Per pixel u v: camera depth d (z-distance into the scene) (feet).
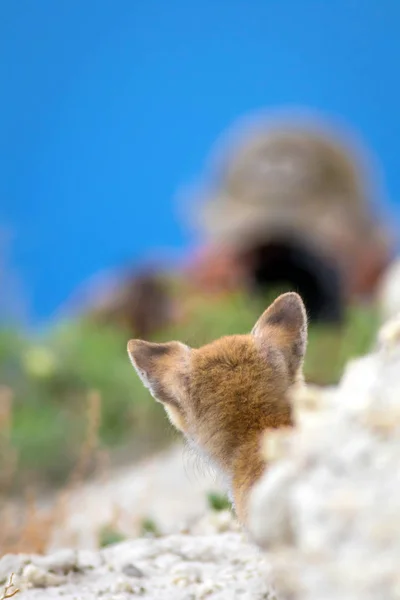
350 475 16.71
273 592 25.54
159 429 71.61
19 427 68.95
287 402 27.09
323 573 16.51
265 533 17.42
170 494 53.21
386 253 102.99
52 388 75.36
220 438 27.07
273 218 100.42
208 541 32.35
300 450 17.60
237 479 26.40
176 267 97.09
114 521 40.57
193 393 28.22
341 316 87.81
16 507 56.39
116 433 71.41
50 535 40.06
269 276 99.81
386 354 18.76
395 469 16.34
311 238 100.17
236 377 27.84
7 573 29.32
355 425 17.30
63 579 29.17
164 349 31.12
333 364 70.44
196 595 27.20
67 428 68.54
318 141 103.55
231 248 99.19
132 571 29.66
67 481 59.88
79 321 88.58
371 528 16.10
